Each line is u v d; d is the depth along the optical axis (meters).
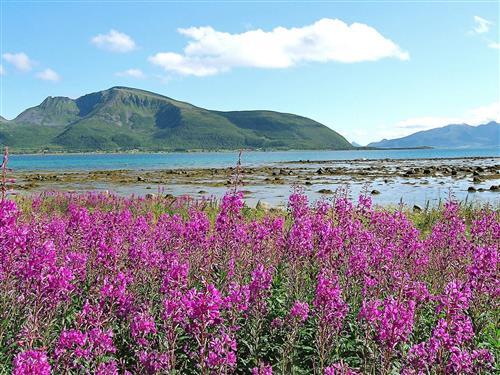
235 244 10.03
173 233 11.04
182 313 6.23
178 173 91.19
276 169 103.38
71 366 5.98
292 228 9.95
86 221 10.18
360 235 10.09
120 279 7.12
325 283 6.98
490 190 52.41
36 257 6.63
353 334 7.95
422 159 175.38
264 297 7.79
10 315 6.93
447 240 11.34
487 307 8.15
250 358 7.31
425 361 5.99
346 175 83.25
